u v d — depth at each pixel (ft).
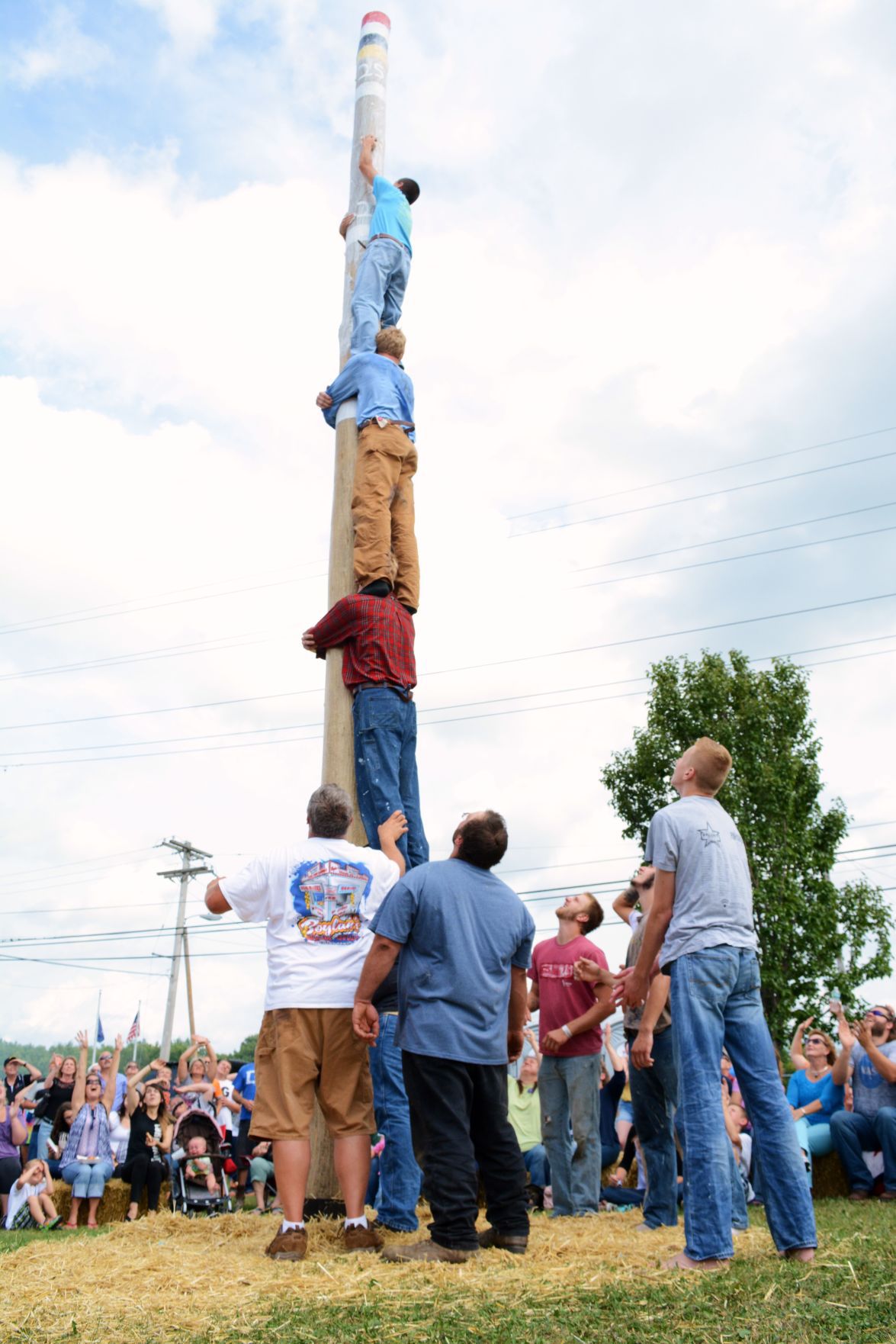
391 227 24.14
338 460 21.88
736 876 13.57
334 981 14.62
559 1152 19.93
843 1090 29.35
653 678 72.02
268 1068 14.58
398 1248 12.95
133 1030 79.10
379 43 26.50
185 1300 10.89
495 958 14.08
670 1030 18.06
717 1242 12.20
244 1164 35.63
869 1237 14.56
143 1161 32.96
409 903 14.02
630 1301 10.24
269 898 15.11
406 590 21.26
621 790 70.64
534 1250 13.82
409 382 22.52
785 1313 9.46
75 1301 10.96
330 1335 9.20
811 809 68.80
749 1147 25.84
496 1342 8.84
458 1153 13.21
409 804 19.97
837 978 63.57
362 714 19.34
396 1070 16.26
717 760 14.42
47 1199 32.09
